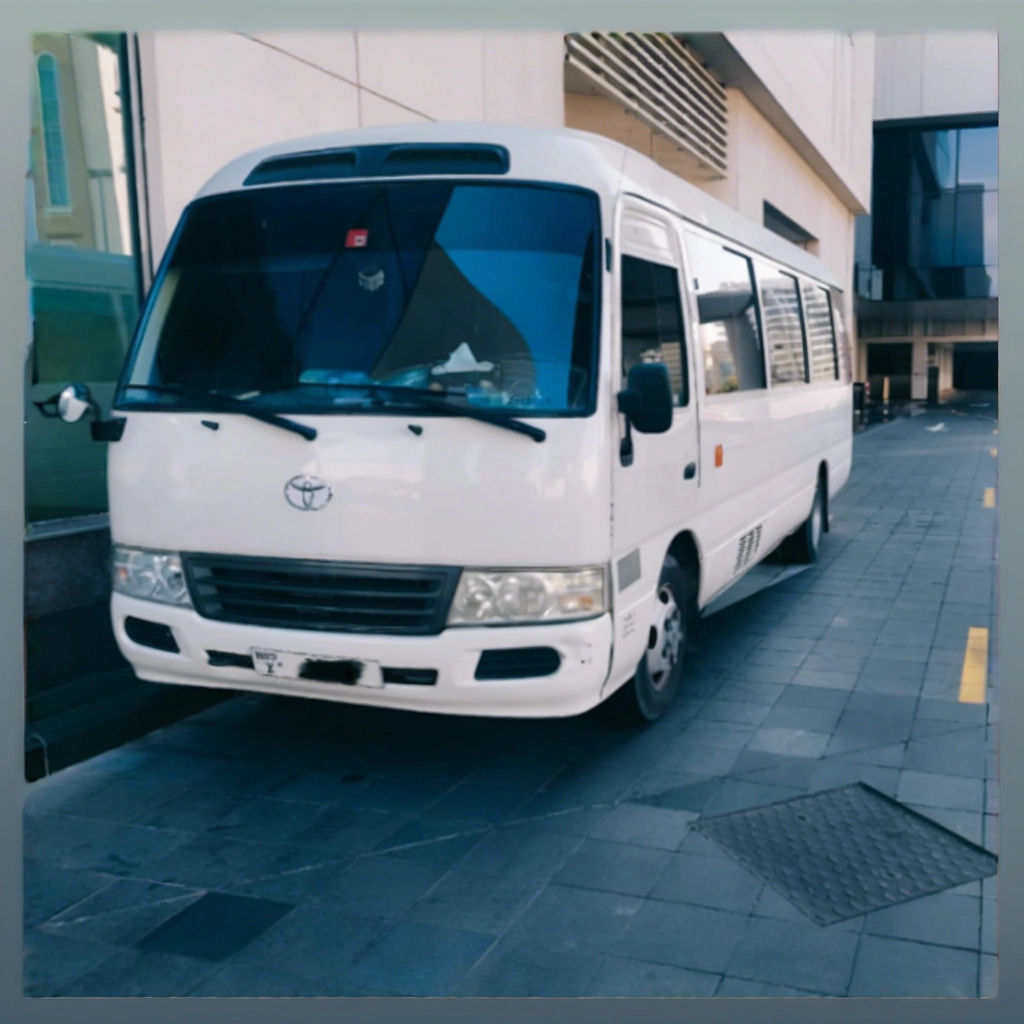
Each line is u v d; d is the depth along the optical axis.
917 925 3.63
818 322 9.56
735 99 15.91
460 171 4.61
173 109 6.21
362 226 4.58
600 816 4.48
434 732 5.49
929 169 36.34
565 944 3.53
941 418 32.53
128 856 4.19
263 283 4.62
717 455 5.96
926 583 8.87
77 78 5.96
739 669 6.50
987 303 37.91
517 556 4.13
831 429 10.06
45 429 5.90
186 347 4.66
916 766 4.98
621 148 5.16
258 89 6.77
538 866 4.06
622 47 11.59
